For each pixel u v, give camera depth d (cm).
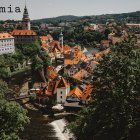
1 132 4922
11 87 15912
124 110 4500
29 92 14450
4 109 5031
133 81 4509
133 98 4534
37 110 12144
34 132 9575
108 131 4772
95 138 4831
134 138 4512
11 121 5053
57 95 12394
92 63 18012
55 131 9706
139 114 4662
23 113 5219
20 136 9169
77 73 15612
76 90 12069
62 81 12531
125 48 4862
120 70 4609
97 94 4734
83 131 5222
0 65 18725
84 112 5544
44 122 10619
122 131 4597
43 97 12875
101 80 4734
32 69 17638
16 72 19750
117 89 4531
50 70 17262
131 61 4628
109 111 4606
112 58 4744
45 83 15912
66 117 11069
